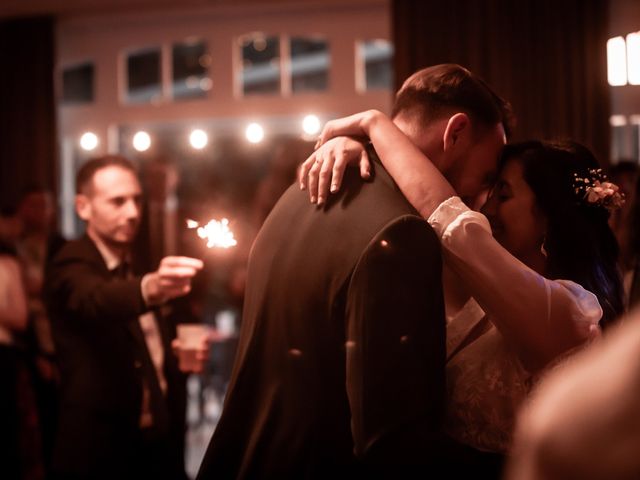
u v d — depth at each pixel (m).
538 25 5.33
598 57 5.26
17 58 6.23
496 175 1.59
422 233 1.26
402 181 1.39
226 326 6.23
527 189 1.59
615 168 4.08
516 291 1.35
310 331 1.31
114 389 2.53
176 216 4.54
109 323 2.42
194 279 3.96
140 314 2.37
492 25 5.38
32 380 4.05
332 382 1.30
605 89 5.25
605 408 0.56
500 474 1.42
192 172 7.08
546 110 5.32
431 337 1.24
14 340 3.92
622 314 1.63
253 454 1.35
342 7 5.91
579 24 5.29
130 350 2.56
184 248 4.11
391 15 5.54
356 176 1.39
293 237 1.39
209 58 6.16
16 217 4.74
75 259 2.63
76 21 6.30
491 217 1.62
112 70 6.38
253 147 7.19
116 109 6.37
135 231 2.80
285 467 1.32
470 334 1.56
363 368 1.21
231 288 4.28
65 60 6.43
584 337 1.40
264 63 6.09
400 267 1.23
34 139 6.21
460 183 1.51
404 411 1.20
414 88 1.49
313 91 6.00
